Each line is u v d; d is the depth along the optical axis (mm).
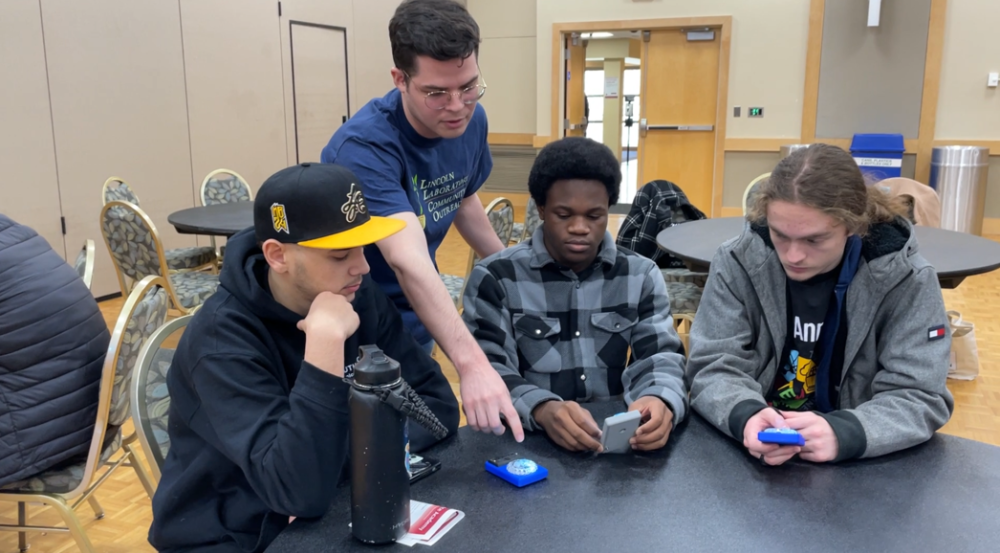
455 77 1325
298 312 1126
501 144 9195
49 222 4801
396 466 892
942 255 2570
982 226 6910
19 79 4547
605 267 1487
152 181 5555
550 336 1460
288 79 6930
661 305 1493
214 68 6059
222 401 1029
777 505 985
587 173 1360
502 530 928
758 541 896
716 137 7801
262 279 1138
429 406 1237
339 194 986
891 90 7105
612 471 1095
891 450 1125
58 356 1622
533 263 1477
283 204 979
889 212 1272
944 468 1090
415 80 1334
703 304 1430
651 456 1146
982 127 6910
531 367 1459
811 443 1109
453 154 1636
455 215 1742
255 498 1102
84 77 4965
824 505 984
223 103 6184
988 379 3391
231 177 5145
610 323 1470
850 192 1112
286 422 966
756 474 1078
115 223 3494
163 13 5539
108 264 5207
